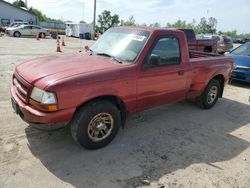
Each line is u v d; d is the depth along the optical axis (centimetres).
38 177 301
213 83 563
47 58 413
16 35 2766
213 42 1326
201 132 458
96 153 360
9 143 365
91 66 359
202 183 314
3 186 282
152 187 300
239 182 322
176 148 392
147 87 401
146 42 396
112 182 303
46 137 390
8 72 795
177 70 447
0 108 485
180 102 615
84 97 325
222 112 575
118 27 468
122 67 366
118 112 377
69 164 330
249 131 480
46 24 4984
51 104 304
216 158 373
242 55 890
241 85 864
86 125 341
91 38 3459
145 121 486
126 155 362
